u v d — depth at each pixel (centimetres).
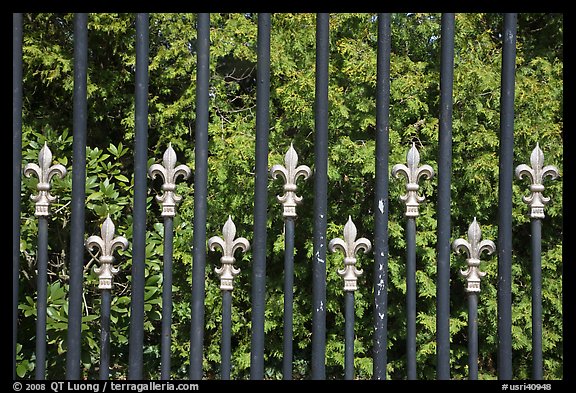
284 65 522
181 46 550
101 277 213
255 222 213
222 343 215
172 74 554
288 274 216
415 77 509
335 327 538
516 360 545
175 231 526
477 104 502
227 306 215
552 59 575
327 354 523
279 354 539
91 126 620
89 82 578
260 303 212
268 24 212
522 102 508
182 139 604
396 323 543
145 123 212
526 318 514
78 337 210
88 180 466
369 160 492
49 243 539
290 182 216
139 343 212
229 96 613
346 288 221
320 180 213
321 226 213
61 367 495
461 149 517
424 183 516
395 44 542
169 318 219
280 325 528
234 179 516
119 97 598
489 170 505
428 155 523
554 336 516
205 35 211
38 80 589
